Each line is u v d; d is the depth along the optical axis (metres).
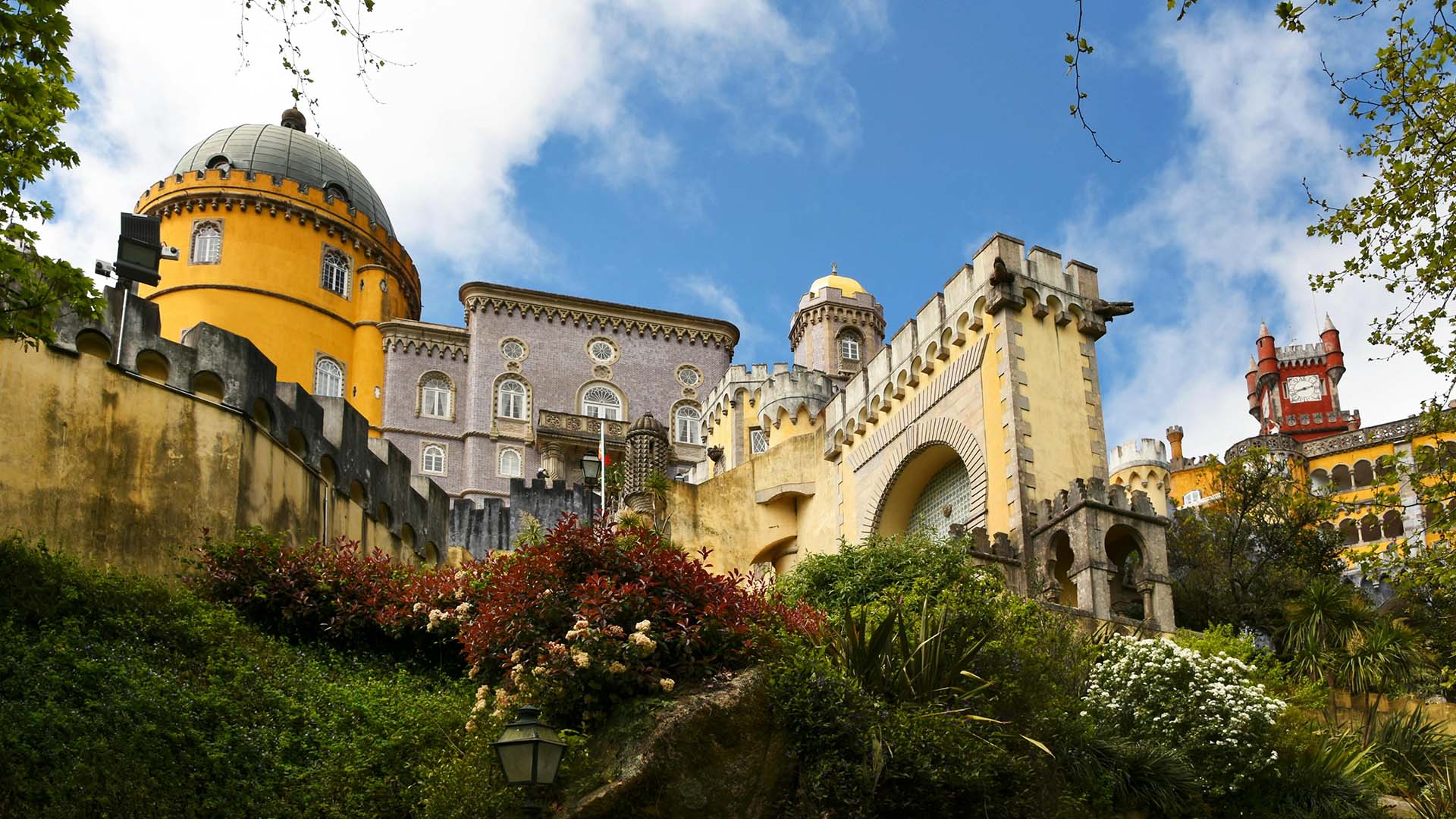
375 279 63.81
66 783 13.04
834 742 14.88
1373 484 19.73
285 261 61.38
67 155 13.78
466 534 37.91
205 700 15.22
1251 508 32.94
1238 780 18.42
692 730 14.28
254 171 62.22
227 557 18.45
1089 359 29.81
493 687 15.86
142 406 18.73
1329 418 76.94
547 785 12.55
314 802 14.57
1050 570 26.14
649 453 38.56
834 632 16.94
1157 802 17.53
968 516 29.50
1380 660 25.20
